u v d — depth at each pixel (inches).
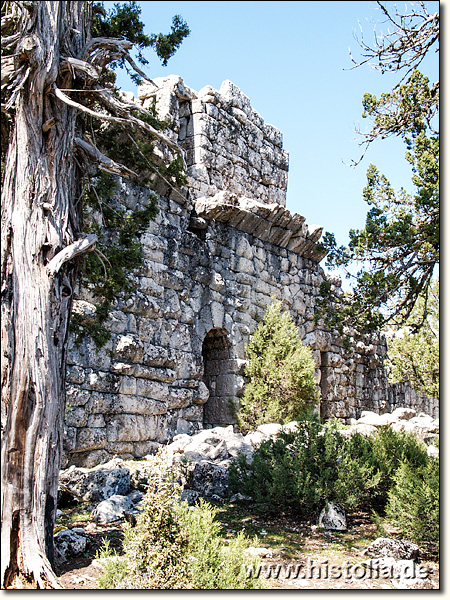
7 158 232.2
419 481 289.4
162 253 533.6
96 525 285.1
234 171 687.1
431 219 383.2
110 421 452.1
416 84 408.8
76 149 263.9
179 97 650.2
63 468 404.5
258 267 673.0
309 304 759.1
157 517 209.9
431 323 799.1
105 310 349.7
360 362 903.7
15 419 211.9
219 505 342.0
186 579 196.9
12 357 215.5
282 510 328.8
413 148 409.1
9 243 225.1
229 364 615.8
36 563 205.3
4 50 232.5
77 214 264.7
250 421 594.2
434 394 840.9
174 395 525.7
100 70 278.5
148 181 522.6
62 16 241.4
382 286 392.5
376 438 376.8
